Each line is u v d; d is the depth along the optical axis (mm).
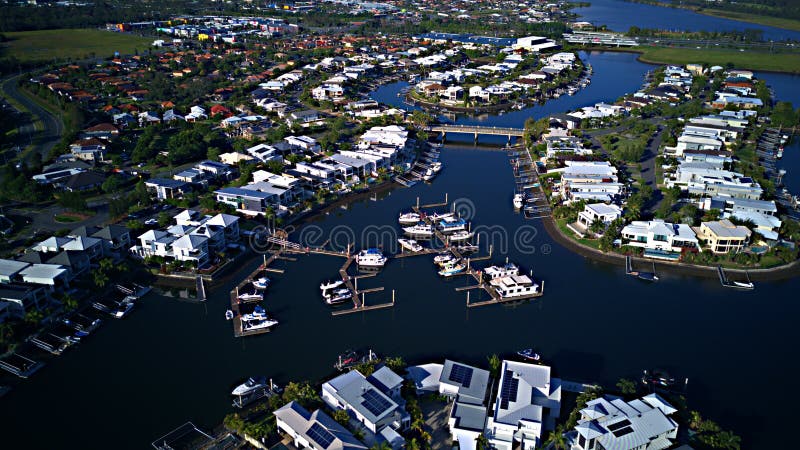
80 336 128500
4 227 171875
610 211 175000
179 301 143125
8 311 128500
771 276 153250
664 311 140000
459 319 136625
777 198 197500
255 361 122000
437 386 111438
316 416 99812
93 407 110000
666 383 114125
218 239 160125
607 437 94812
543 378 110500
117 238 158250
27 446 101625
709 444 97375
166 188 193875
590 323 135250
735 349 126125
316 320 135750
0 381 116375
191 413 108438
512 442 97812
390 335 130500
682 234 163000
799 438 102875
